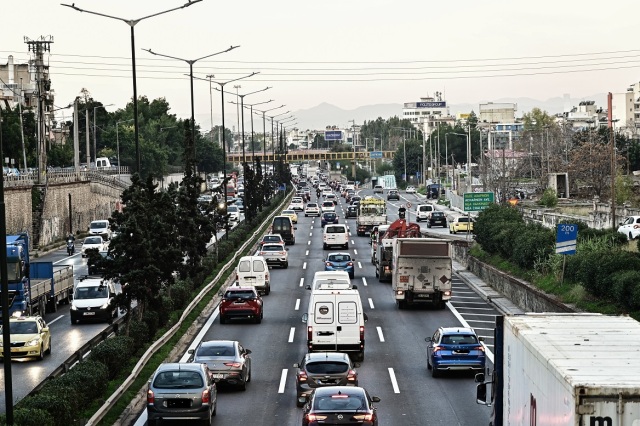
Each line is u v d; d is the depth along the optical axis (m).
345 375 42.56
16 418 32.78
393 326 67.75
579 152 177.00
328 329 54.06
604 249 68.69
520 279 79.12
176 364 40.19
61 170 179.00
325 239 126.25
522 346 25.02
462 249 108.62
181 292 71.00
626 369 20.50
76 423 36.81
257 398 45.53
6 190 122.44
